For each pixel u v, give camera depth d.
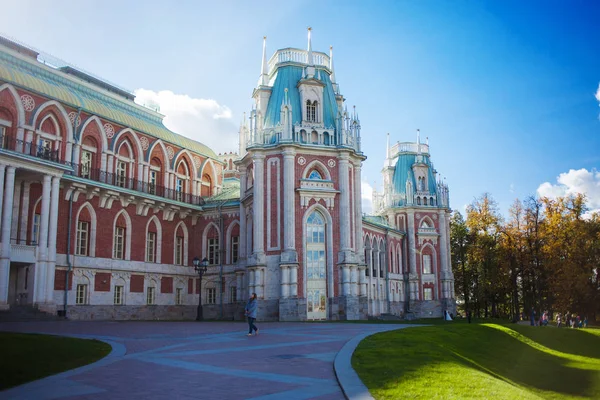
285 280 45.72
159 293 52.41
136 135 52.28
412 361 16.09
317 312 46.69
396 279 73.94
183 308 55.28
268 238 47.53
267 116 50.97
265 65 54.06
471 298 85.88
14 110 40.97
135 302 49.56
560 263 63.00
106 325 32.53
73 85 50.44
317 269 47.47
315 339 22.83
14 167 37.12
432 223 78.44
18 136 40.88
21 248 37.62
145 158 53.41
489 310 91.12
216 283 56.31
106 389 11.76
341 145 49.62
